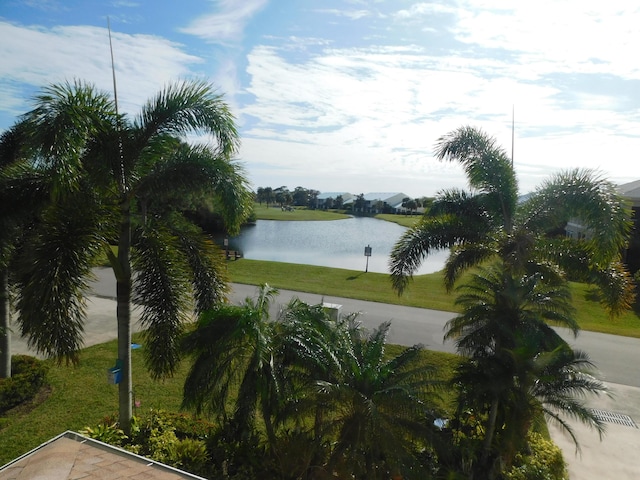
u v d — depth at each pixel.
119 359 8.70
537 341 8.40
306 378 7.55
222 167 8.63
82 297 7.02
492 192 10.77
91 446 5.37
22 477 4.56
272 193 155.88
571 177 9.86
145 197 8.89
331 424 7.38
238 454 8.35
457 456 8.68
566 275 10.18
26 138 7.92
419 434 7.27
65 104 7.24
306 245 53.38
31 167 8.33
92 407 10.52
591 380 8.73
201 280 9.05
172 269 8.22
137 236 8.41
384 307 21.38
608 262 9.15
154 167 8.83
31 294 6.61
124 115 8.16
